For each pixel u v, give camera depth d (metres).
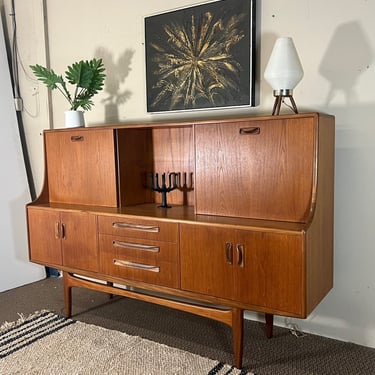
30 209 2.59
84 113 2.98
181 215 2.09
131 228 2.13
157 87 2.57
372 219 2.02
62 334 2.24
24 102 3.33
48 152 2.69
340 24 2.00
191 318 2.46
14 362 1.96
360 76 1.98
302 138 1.77
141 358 1.97
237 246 1.80
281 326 2.32
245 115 2.30
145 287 2.13
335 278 2.13
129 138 2.45
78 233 2.37
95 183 2.48
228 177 1.98
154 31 2.54
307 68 2.10
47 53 3.13
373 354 2.00
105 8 2.79
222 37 2.29
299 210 1.81
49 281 3.22
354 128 2.01
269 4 2.16
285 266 1.69
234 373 1.84
